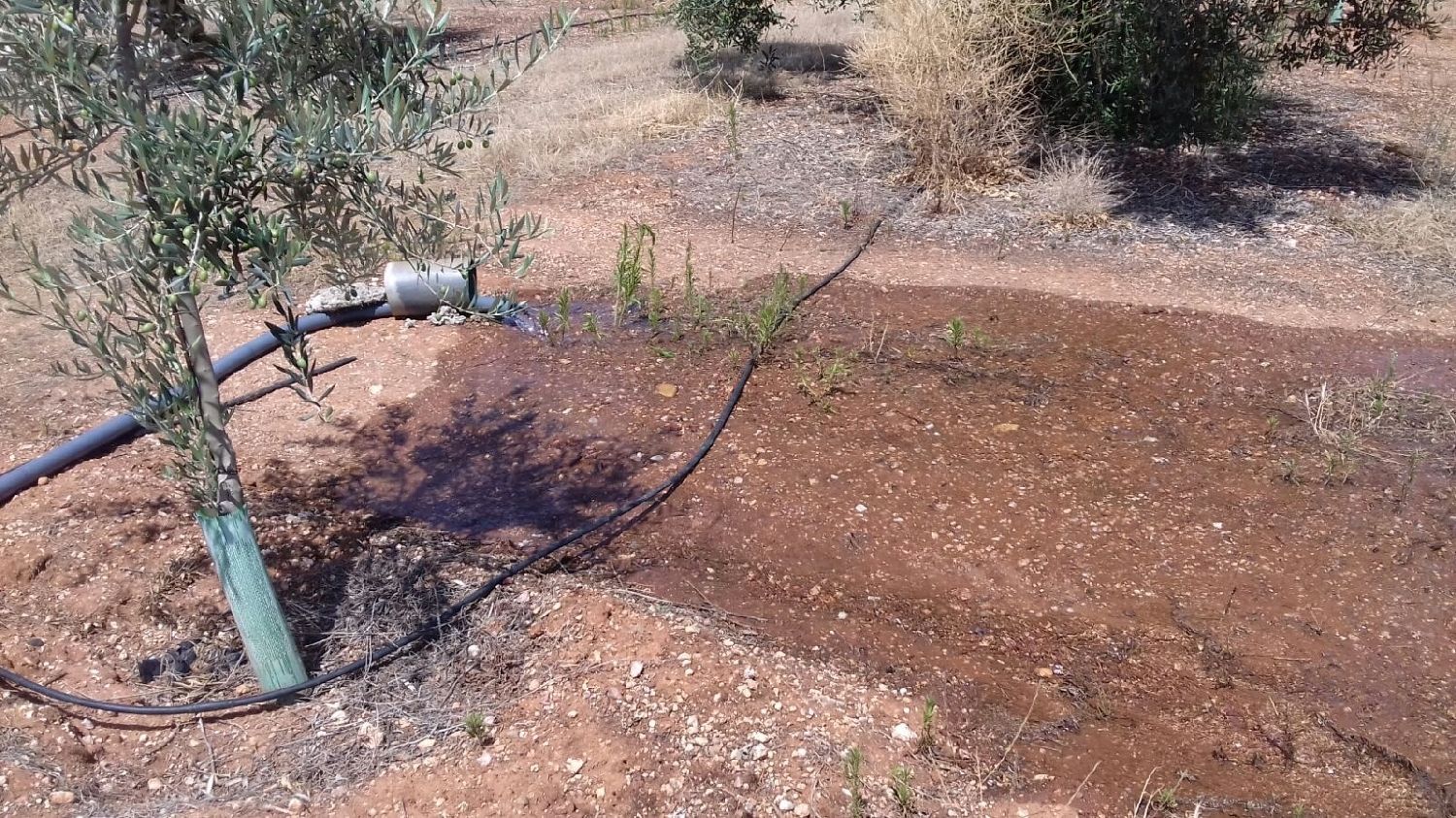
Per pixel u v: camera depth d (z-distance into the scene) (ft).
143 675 11.00
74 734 10.31
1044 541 13.30
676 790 9.69
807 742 10.17
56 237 22.33
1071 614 12.22
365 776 9.89
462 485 14.39
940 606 12.28
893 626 11.91
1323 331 18.61
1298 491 14.25
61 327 8.06
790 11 47.78
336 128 7.93
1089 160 26.12
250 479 14.40
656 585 12.39
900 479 14.37
